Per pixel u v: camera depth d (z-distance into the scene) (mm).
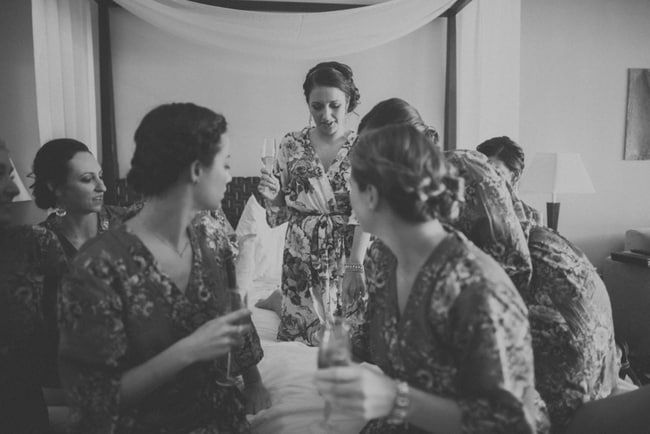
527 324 901
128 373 1001
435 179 928
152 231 1092
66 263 1515
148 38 3584
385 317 1053
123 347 1017
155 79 3621
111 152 3449
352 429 1363
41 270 1461
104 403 986
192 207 1094
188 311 1089
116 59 3570
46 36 2828
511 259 1212
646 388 1158
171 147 1021
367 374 856
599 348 1303
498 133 3488
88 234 1646
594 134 4070
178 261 1110
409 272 1004
